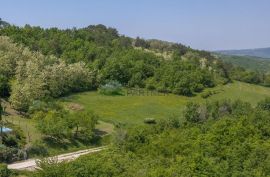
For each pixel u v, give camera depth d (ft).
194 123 270.46
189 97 485.97
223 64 618.85
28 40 531.91
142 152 201.05
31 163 258.98
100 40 618.85
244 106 318.24
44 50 523.29
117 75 500.74
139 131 235.81
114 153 202.49
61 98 424.05
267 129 212.23
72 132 326.03
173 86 491.72
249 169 169.27
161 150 195.72
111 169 162.81
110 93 462.19
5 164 237.04
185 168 165.17
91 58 534.37
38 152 284.00
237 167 171.01
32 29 583.17
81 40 574.97
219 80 558.56
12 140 281.33
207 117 293.43
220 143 196.54
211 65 606.55
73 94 446.60
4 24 613.11
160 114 423.23
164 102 459.32
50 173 154.51
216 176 162.61
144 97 467.52
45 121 309.01
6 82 377.09
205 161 170.91
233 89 542.16
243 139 200.64
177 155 187.62
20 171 233.96
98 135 341.21
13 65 422.00
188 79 500.33
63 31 614.75
